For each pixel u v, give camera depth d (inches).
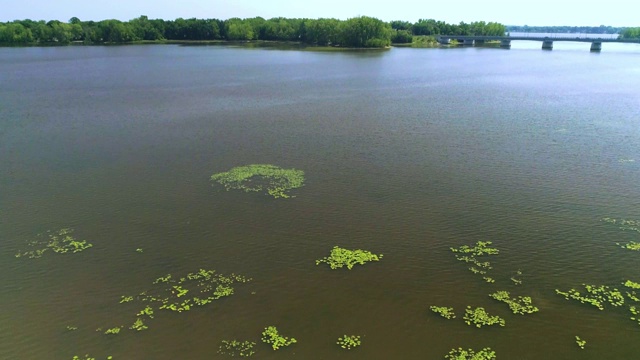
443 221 1226.0
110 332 844.0
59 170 1576.0
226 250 1101.7
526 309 901.8
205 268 1034.1
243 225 1213.7
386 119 2301.9
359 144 1867.6
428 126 2158.0
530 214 1261.1
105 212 1279.5
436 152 1765.5
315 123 2215.8
